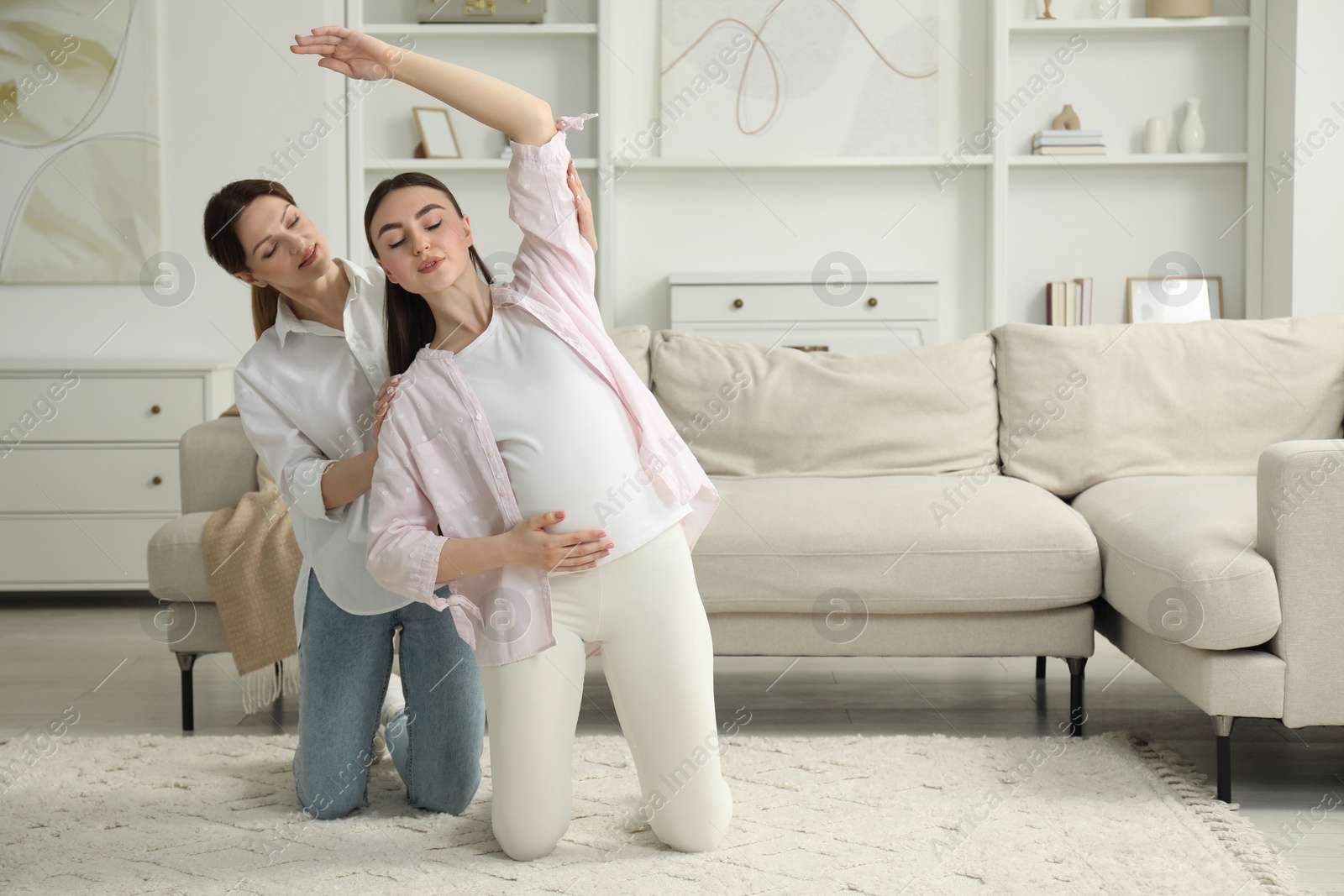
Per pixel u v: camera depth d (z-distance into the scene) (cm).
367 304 181
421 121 445
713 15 454
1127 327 288
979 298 461
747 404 289
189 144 424
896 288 436
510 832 170
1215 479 264
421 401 161
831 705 264
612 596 163
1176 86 452
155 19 420
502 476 159
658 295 464
